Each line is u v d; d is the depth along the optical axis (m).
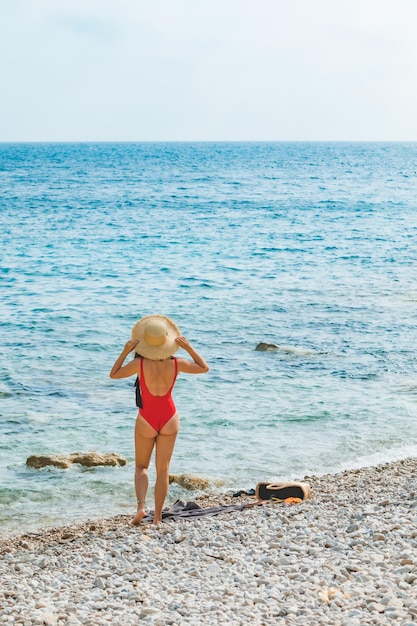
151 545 7.73
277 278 32.91
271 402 15.83
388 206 72.50
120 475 12.15
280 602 5.69
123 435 14.02
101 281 32.00
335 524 7.73
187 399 15.93
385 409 15.43
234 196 83.44
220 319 24.41
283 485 9.84
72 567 7.26
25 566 7.60
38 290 29.81
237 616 5.44
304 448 13.22
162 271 34.72
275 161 196.00
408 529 7.17
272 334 22.27
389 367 18.69
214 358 19.41
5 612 5.95
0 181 107.75
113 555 7.54
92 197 79.94
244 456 12.84
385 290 29.91
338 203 75.31
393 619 5.09
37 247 42.62
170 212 64.25
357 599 5.57
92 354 19.92
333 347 20.69
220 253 41.00
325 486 10.56
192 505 9.78
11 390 16.66
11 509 10.84
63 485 11.71
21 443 13.53
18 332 22.39
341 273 34.44
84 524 9.98
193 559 7.05
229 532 7.83
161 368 8.43
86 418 14.91
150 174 130.38
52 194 83.75
